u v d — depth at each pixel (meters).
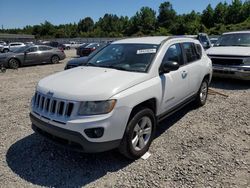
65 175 3.57
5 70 14.20
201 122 5.43
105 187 3.31
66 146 3.54
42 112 3.71
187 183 3.36
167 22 108.31
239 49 8.80
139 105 3.90
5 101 7.23
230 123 5.37
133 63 4.38
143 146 4.00
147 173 3.59
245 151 4.18
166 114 4.62
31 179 3.48
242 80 9.09
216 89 8.27
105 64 4.61
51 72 13.50
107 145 3.47
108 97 3.42
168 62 4.31
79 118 3.36
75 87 3.59
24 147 4.35
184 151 4.18
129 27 114.69
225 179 3.44
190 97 5.57
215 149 4.25
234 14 89.94
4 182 3.41
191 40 5.82
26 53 16.02
